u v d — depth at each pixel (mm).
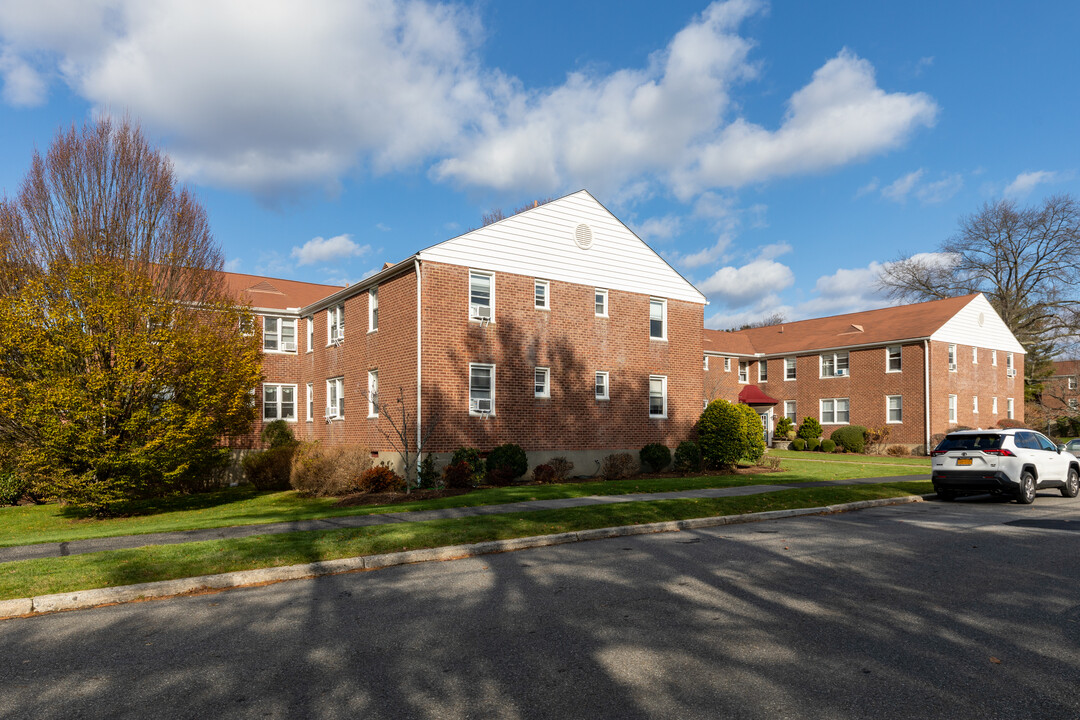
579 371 22688
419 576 8141
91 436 15617
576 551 9695
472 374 20516
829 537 10766
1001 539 10500
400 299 20594
